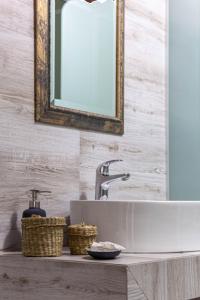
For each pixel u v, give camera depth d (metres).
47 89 1.92
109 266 1.45
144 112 2.41
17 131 1.80
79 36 2.08
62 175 1.97
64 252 1.78
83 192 2.06
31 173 1.84
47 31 1.93
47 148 1.91
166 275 1.57
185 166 2.51
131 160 2.31
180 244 1.76
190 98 2.52
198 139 2.48
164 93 2.56
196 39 2.52
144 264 1.49
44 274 1.57
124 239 1.73
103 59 2.19
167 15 2.57
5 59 1.77
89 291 1.48
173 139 2.55
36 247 1.61
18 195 1.80
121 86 2.25
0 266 1.66
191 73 2.52
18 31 1.82
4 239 1.74
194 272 1.70
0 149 1.74
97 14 2.17
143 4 2.43
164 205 1.74
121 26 2.26
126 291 1.41
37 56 1.88
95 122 2.11
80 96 2.07
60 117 1.96
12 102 1.79
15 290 1.62
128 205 1.73
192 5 2.54
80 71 2.08
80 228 1.69
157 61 2.52
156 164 2.47
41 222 1.61
